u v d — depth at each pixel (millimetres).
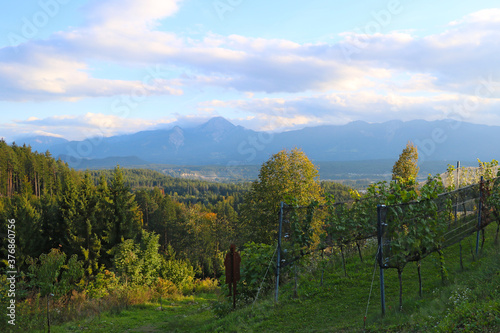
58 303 12656
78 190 47188
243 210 31203
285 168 27219
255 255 11078
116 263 24172
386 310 6926
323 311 7980
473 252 9742
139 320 12344
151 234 26047
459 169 16094
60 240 45000
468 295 6129
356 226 10164
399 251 6977
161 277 26875
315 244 9766
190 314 13312
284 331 7125
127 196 46656
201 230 71125
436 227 7887
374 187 10680
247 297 10742
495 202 10172
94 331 10633
